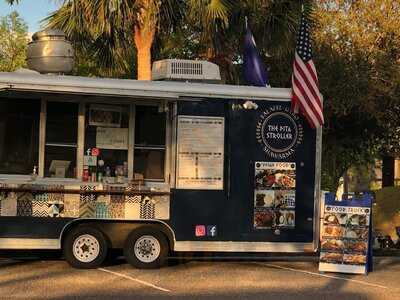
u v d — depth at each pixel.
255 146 10.37
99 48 15.20
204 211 10.18
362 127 21.30
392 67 19.25
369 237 10.47
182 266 10.65
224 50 15.12
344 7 19.69
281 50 15.09
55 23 13.87
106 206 9.95
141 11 13.68
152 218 10.05
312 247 10.51
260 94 10.40
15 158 9.88
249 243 10.31
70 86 9.61
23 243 9.71
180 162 10.15
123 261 10.88
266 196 10.38
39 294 8.12
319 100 10.52
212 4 13.05
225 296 8.30
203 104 10.23
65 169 10.03
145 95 9.89
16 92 9.74
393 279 10.01
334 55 19.05
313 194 10.52
